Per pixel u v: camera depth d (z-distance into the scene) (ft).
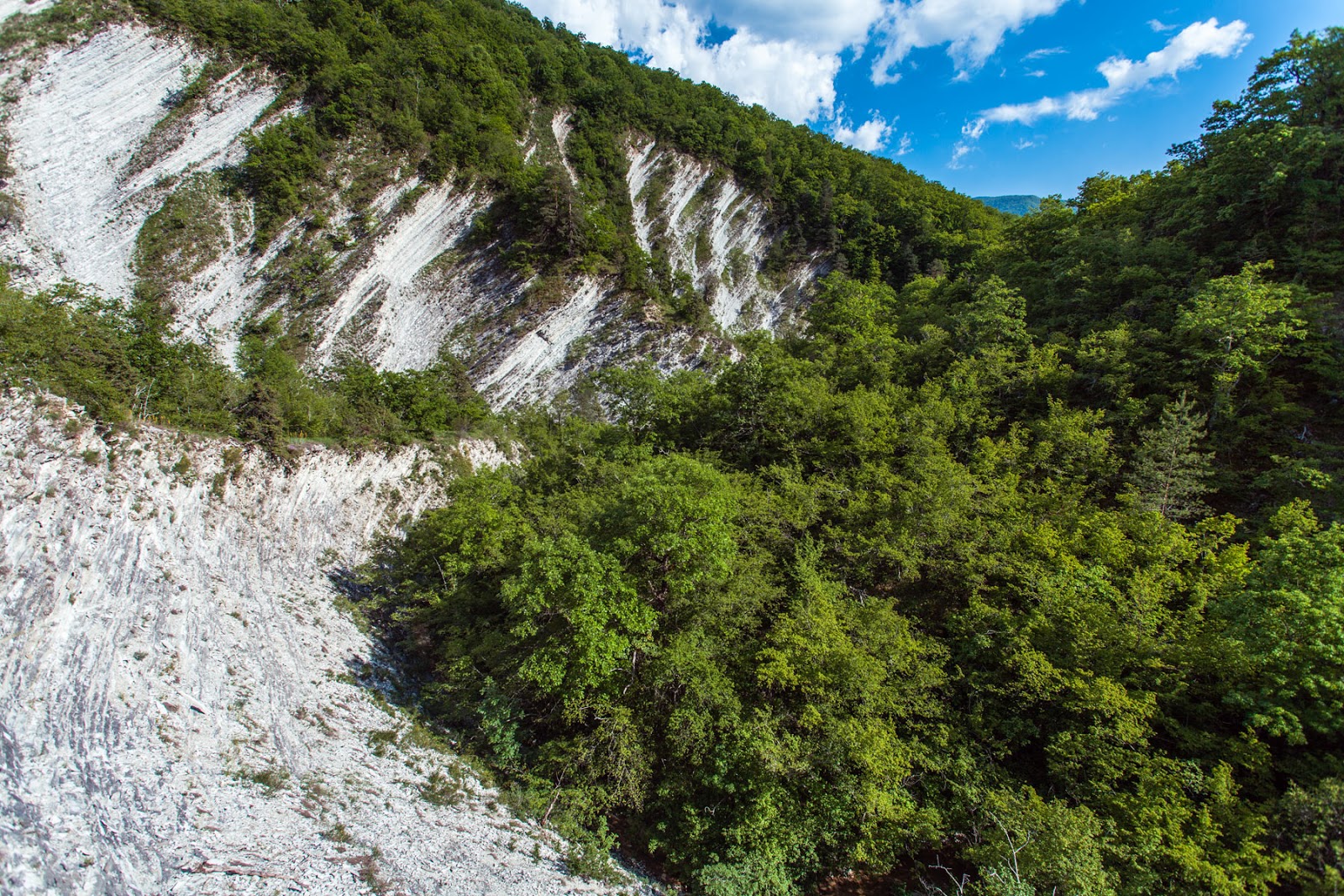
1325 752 42.86
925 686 54.08
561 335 209.77
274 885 39.27
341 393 151.53
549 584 57.31
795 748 51.57
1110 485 72.79
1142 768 44.86
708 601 60.23
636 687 60.75
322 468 105.81
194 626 63.57
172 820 41.65
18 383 68.08
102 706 48.14
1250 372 72.23
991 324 98.48
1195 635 48.60
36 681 46.26
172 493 77.77
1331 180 79.41
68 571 56.70
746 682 58.13
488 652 69.62
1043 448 73.51
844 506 74.74
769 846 51.83
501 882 47.73
